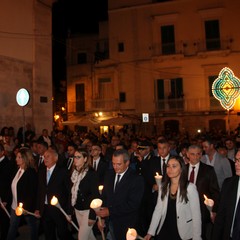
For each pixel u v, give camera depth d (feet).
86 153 18.21
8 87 49.93
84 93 98.99
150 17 90.89
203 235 16.63
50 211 18.85
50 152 19.47
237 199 13.01
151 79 90.27
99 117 90.79
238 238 12.52
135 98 91.30
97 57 96.53
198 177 17.63
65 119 100.53
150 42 90.79
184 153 23.71
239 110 82.58
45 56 57.47
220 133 66.95
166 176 14.02
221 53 85.15
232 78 80.59
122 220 15.40
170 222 13.48
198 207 13.34
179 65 88.38
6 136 35.12
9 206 22.39
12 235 20.29
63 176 19.11
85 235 17.30
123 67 93.04
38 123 54.65
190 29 88.33
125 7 92.68
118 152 15.62
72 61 101.71
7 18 50.78
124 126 89.45
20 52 52.65
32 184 20.34
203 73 86.74
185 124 86.63
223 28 86.43
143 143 24.13
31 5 55.21
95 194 17.38
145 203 20.63
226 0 86.17
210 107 85.30
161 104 88.79
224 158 22.81
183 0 88.48
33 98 54.29
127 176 15.66
